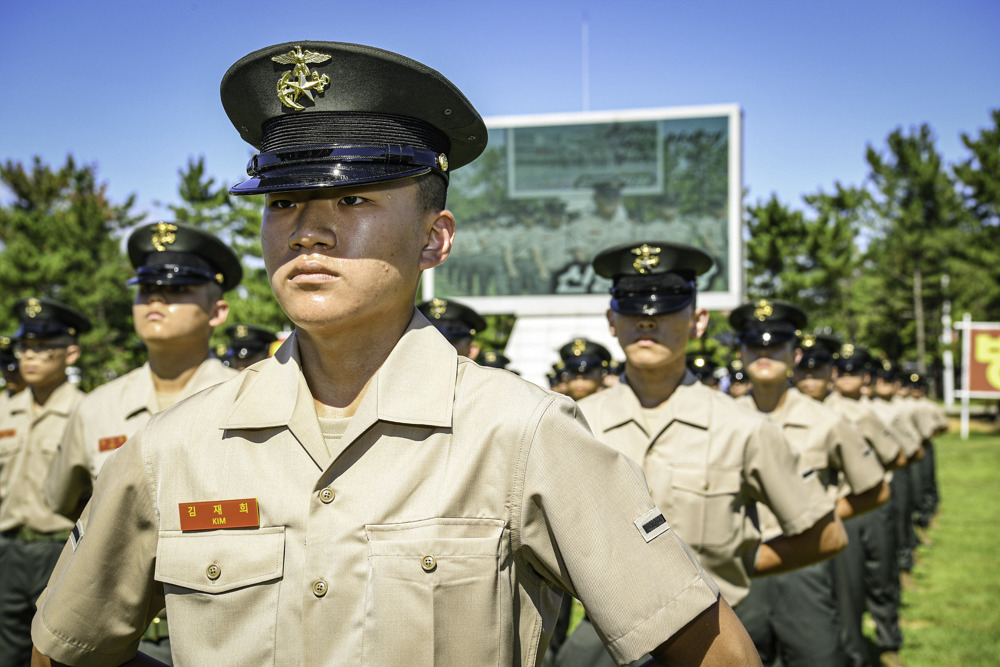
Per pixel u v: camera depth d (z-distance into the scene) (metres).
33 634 1.73
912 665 6.99
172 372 4.44
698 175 23.39
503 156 24.06
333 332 1.57
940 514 15.40
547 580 1.67
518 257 23.95
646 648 1.51
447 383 1.59
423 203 1.65
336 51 1.57
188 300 4.32
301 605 1.48
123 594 1.70
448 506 1.50
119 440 4.22
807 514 3.85
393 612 1.45
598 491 1.55
